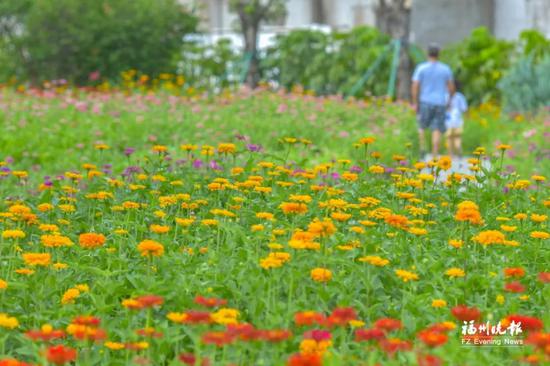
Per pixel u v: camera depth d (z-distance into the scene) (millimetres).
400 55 28406
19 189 12008
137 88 26531
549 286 7254
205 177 10805
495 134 22344
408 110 21891
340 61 30359
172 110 21250
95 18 29422
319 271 6535
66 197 9906
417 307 6750
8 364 5414
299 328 6441
